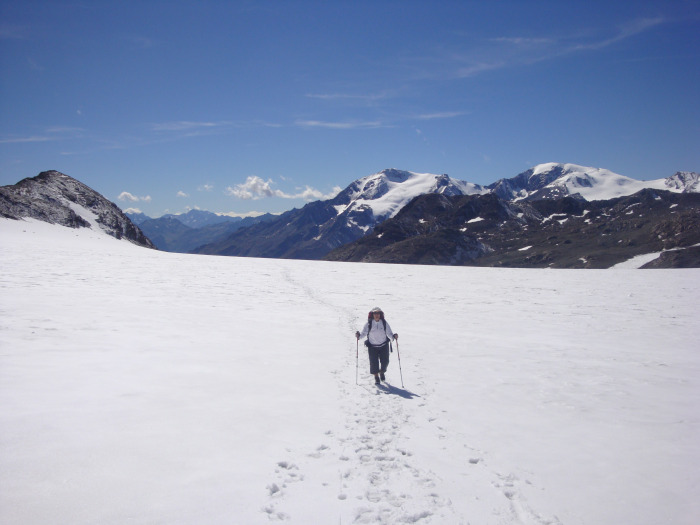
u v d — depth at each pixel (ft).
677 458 19.70
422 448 20.12
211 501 14.17
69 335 38.37
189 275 103.91
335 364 35.32
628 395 29.37
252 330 47.42
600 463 19.11
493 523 14.34
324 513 14.10
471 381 32.30
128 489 14.43
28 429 18.40
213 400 24.45
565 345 45.93
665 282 109.70
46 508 12.95
